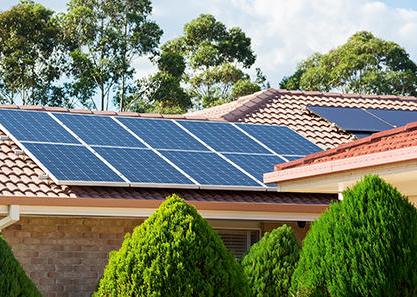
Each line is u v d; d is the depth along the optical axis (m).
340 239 13.02
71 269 19.61
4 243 12.40
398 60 62.38
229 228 21.20
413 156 12.69
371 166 13.62
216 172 20.75
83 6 57.25
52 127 21.69
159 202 19.39
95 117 23.02
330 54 63.16
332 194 21.80
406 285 12.77
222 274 13.16
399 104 28.52
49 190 19.17
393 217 12.93
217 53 64.31
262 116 25.70
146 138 22.11
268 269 15.45
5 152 20.72
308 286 13.10
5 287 12.16
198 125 23.77
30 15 55.44
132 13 58.22
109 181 19.27
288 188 16.09
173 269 13.04
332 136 24.92
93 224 19.86
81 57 56.22
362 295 12.75
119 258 13.34
